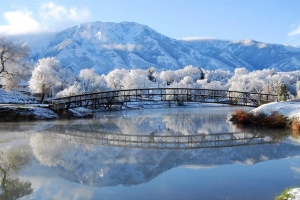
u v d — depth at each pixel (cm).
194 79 17550
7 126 4184
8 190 1515
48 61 10419
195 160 2116
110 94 8275
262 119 3931
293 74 18662
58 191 1490
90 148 2609
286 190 1172
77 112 5891
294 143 2716
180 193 1422
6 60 5888
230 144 2762
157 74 17375
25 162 2080
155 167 1925
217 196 1369
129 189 1498
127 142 2936
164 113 6838
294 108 3788
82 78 10481
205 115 6072
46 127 4116
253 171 1773
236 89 11300
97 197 1402
